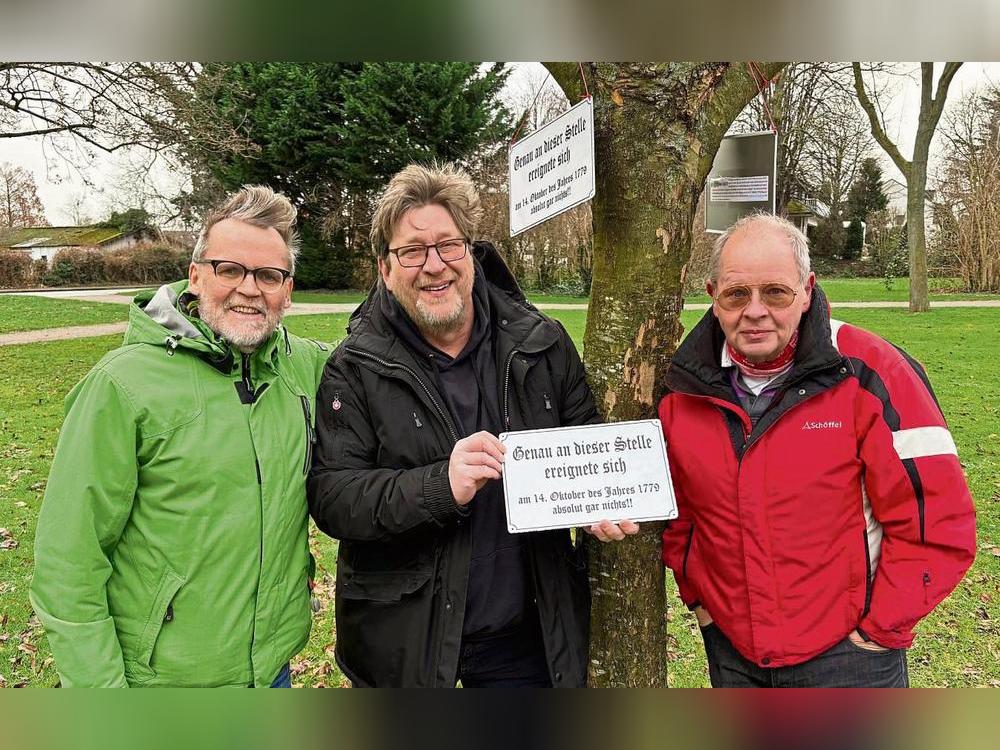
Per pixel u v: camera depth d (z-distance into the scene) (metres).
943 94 11.97
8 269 17.39
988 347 9.59
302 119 17.39
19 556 4.68
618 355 1.91
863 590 1.78
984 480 5.51
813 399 1.77
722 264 1.77
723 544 1.85
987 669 3.43
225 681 1.77
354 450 1.82
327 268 19.05
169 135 10.32
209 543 1.72
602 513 1.69
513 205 1.96
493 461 1.64
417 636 1.75
